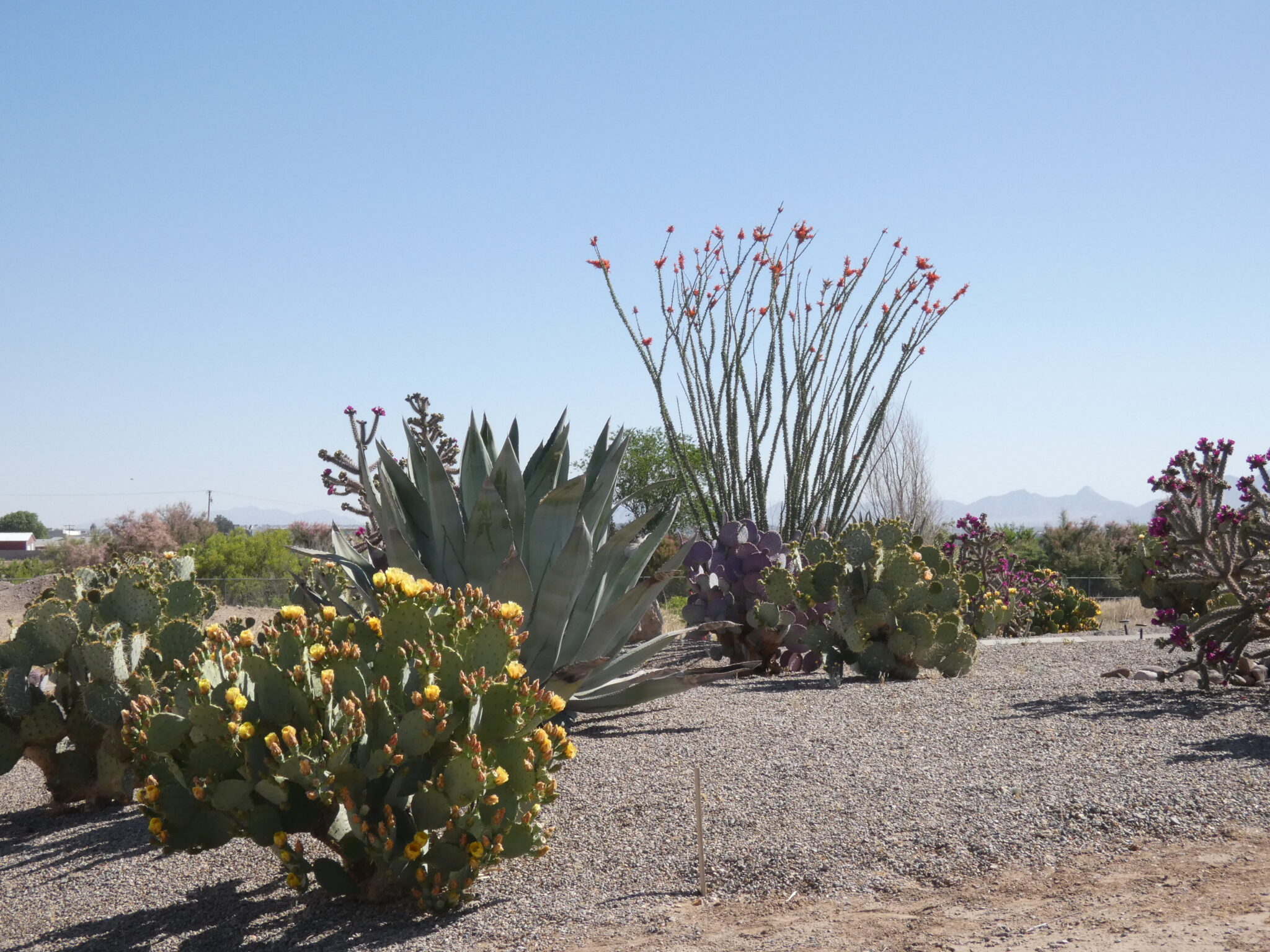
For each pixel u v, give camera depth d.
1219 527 6.15
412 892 3.43
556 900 3.43
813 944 2.84
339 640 3.77
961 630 7.32
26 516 107.94
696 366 11.73
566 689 5.66
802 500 11.68
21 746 5.18
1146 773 4.12
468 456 6.65
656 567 17.81
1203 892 2.94
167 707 5.13
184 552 22.84
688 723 5.92
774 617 8.14
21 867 4.46
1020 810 3.78
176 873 4.13
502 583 5.60
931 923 2.93
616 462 6.59
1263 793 3.78
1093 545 29.72
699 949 2.90
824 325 11.68
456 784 3.33
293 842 3.65
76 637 5.25
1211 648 6.13
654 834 3.92
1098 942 2.65
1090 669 7.41
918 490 20.05
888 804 3.98
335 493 10.36
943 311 11.51
